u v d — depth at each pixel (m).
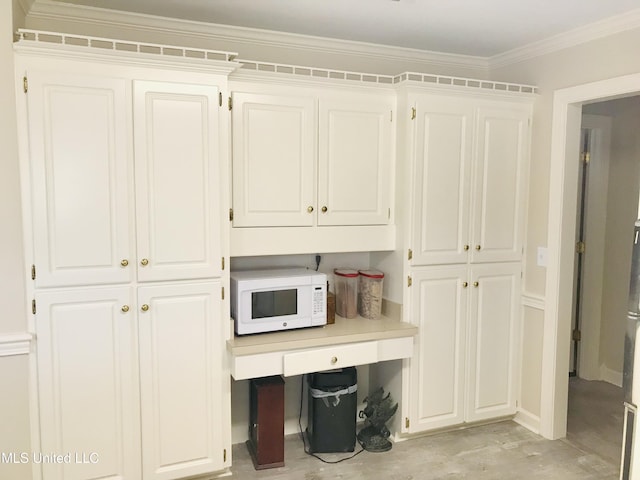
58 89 2.09
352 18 2.62
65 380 2.20
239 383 2.94
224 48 2.80
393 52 3.15
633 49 2.51
